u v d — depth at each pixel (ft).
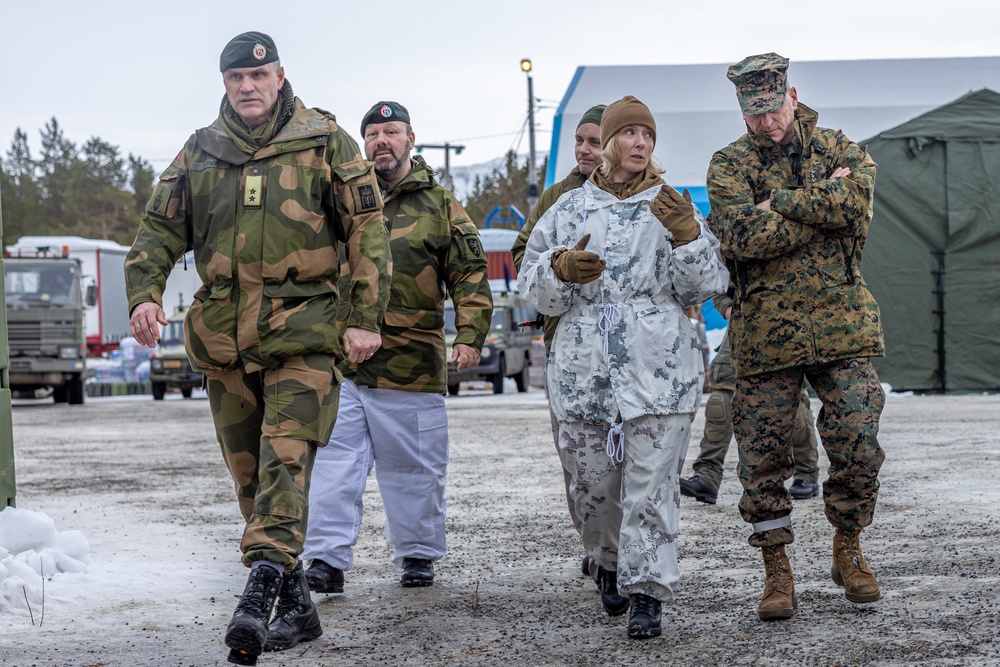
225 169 13.89
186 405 81.30
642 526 14.39
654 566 14.28
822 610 15.19
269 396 13.69
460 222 18.38
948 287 63.00
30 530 19.07
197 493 29.99
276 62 13.93
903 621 14.30
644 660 13.32
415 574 18.06
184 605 16.97
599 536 15.47
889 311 63.26
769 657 13.08
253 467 14.57
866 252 63.31
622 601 15.51
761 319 15.15
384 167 18.26
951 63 65.77
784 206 14.69
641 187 14.89
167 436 50.39
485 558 20.24
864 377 15.15
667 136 64.85
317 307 13.85
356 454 17.76
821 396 15.37
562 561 19.74
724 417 24.84
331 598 17.34
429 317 18.10
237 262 13.69
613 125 14.82
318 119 14.19
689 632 14.48
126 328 146.30
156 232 14.06
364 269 13.97
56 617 16.22
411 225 18.11
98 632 15.40
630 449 14.44
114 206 330.95
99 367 124.16
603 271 14.67
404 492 18.06
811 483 25.54
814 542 20.24
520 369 88.17
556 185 18.03
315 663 13.76
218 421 14.42
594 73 66.54
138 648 14.56
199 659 14.02
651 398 14.26
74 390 86.38
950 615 14.44
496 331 85.05
